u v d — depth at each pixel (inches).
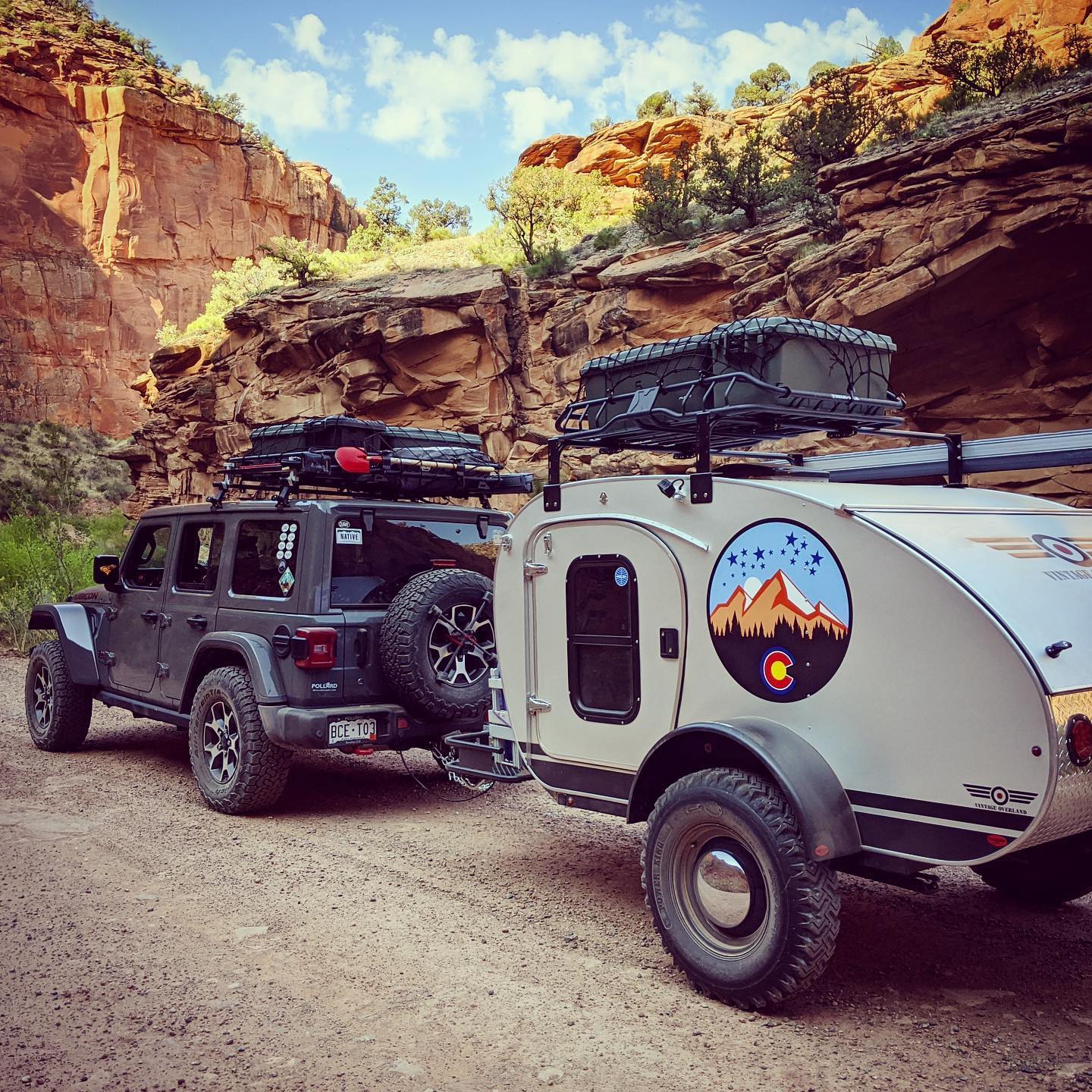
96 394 3243.1
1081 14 1509.6
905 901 186.1
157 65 4013.3
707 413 156.6
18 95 3348.9
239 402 1206.3
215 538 269.0
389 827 238.1
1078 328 634.2
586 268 984.9
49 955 155.0
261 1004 138.3
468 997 141.4
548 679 180.9
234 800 240.5
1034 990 145.1
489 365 1020.5
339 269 1337.4
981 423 690.8
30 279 3216.0
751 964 134.3
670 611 158.9
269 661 238.8
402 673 233.8
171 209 3481.8
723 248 864.3
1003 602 124.3
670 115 2598.4
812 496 140.8
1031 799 117.0
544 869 204.5
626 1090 115.0
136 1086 115.6
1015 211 604.4
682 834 145.4
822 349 157.3
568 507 177.2
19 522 834.8
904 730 129.0
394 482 263.3
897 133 869.2
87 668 310.0
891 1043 127.5
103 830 228.2
